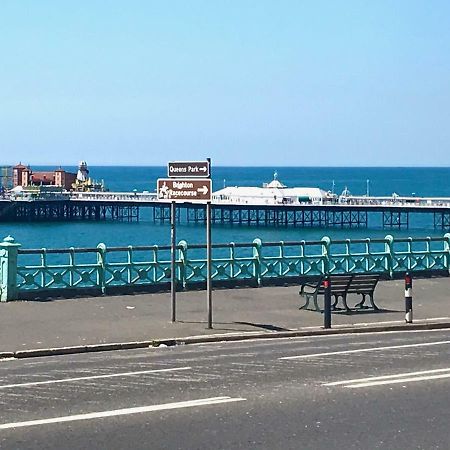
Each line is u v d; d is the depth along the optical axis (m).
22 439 9.09
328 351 15.94
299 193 119.31
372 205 110.19
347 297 24.89
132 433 9.36
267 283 26.72
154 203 124.00
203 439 9.12
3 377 13.20
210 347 17.06
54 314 20.58
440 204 107.75
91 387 12.12
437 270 30.45
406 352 15.70
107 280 24.55
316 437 9.25
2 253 22.48
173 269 19.89
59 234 104.81
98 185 162.62
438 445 8.95
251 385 12.24
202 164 19.20
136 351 16.62
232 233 106.94
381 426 9.78
